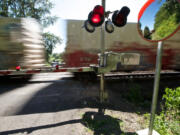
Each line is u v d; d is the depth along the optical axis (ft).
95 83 19.36
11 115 8.76
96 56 19.74
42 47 15.40
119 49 19.88
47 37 37.47
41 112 9.23
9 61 14.71
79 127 7.03
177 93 7.73
